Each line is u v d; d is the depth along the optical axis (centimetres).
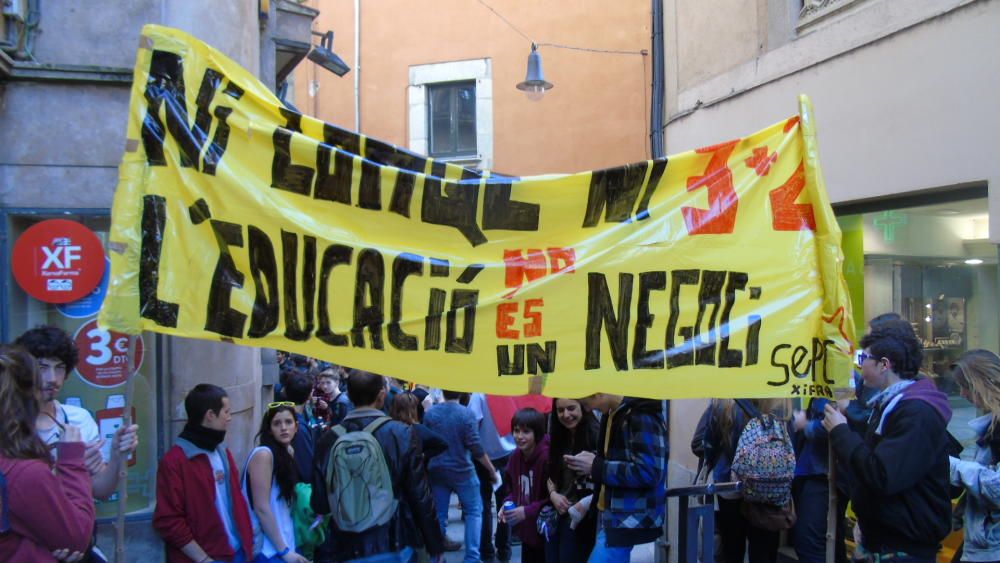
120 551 308
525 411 495
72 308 487
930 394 339
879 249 555
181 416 507
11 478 252
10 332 482
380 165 340
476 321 346
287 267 331
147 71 323
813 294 369
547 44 1359
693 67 731
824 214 367
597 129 1334
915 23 497
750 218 369
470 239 349
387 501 388
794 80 598
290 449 455
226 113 329
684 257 362
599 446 421
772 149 373
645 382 354
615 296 356
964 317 487
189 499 386
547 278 351
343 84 1461
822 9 578
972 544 379
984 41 453
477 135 1395
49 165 494
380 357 337
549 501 475
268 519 418
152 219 319
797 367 364
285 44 780
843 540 489
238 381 546
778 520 447
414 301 341
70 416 342
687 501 432
